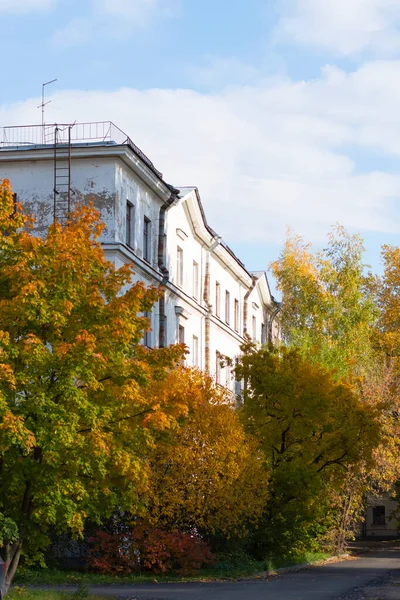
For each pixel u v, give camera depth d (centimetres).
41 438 1978
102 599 2198
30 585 2766
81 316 2144
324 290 6500
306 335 6028
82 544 3303
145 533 3188
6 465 2078
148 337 4394
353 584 2855
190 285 5009
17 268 2033
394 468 5097
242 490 3309
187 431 3198
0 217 2162
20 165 3912
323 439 3844
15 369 2030
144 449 2228
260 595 2444
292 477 3684
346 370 5466
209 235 5231
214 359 5519
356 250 6556
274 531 3716
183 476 3162
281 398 3769
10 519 2012
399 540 7894
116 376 2180
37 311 2036
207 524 3234
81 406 2028
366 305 6412
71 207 3838
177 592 2564
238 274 6047
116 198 3853
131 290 2228
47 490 2062
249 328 6444
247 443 3378
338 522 4822
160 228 4444
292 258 6625
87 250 2192
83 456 2039
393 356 6506
